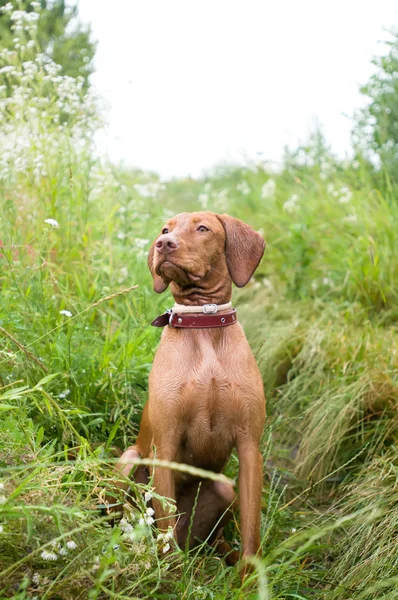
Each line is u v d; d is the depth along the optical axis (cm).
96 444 367
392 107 744
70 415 362
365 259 605
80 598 237
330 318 578
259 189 895
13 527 240
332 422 433
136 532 228
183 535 357
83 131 532
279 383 525
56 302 441
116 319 487
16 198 489
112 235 538
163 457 322
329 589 310
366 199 698
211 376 322
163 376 326
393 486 350
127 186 614
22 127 505
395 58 748
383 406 440
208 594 271
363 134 777
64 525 242
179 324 335
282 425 434
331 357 502
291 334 548
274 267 712
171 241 325
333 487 414
